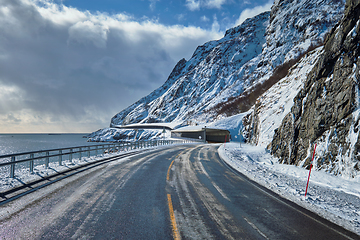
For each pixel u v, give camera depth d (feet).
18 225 12.71
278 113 91.40
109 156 51.47
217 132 191.42
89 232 12.15
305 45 320.29
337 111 38.42
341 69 39.83
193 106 559.38
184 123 385.50
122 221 13.85
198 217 15.14
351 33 38.68
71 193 19.60
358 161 31.32
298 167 43.50
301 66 110.83
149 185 23.88
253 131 121.70
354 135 33.40
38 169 29.96
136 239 11.57
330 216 16.34
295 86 92.07
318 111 43.14
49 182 23.21
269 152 67.46
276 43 422.41
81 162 39.14
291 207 18.40
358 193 25.35
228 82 546.67
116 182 24.64
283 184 27.25
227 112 329.93
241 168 39.52
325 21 340.18
